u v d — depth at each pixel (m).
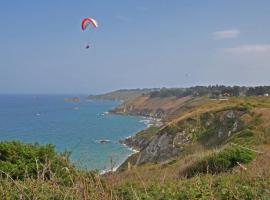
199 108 87.81
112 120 173.62
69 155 9.96
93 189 7.15
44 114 199.88
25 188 7.26
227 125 63.81
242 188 9.19
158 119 178.38
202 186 10.30
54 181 7.72
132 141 91.06
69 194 7.19
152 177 15.19
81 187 6.89
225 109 69.00
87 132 107.06
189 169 18.11
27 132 99.06
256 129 45.44
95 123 151.62
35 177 10.25
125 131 124.00
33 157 10.91
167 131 70.50
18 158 10.88
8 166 10.38
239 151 17.11
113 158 7.95
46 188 7.50
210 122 68.19
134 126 145.25
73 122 149.50
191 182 11.12
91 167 7.76
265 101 82.31
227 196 8.85
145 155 70.00
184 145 65.94
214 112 70.06
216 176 13.10
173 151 66.00
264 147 28.00
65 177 8.97
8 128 115.94
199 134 67.50
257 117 58.28
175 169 20.16
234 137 45.03
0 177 8.13
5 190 7.37
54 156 10.67
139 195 8.95
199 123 69.62
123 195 8.97
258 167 13.12
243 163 16.62
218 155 17.52
